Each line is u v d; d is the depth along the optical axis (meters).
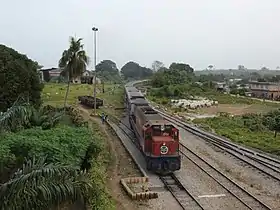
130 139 35.16
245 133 45.97
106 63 199.12
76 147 19.27
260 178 23.45
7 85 31.45
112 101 65.44
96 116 47.56
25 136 17.70
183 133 40.66
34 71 35.81
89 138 22.23
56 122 25.75
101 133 36.19
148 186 21.39
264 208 17.83
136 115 33.47
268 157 30.06
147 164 23.88
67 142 19.41
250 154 31.02
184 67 169.12
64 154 17.55
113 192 19.97
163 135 24.28
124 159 27.84
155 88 102.94
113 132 38.44
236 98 103.25
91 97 59.28
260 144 37.88
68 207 13.87
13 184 10.34
